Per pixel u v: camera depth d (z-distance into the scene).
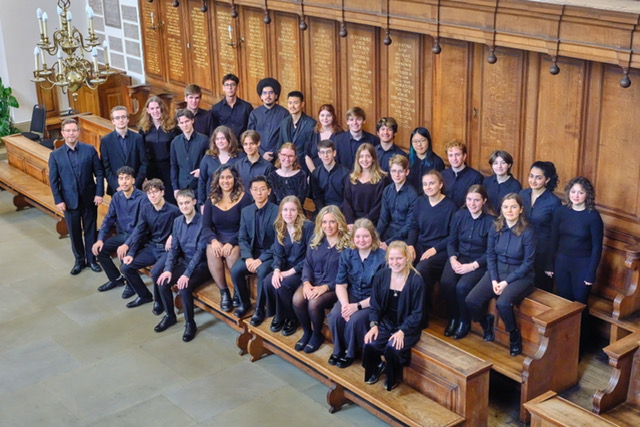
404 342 6.71
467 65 8.72
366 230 7.05
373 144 9.18
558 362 6.98
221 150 9.28
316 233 7.44
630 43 6.72
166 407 7.33
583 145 7.89
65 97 15.24
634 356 6.46
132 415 7.23
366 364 6.86
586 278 7.39
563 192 8.15
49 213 11.27
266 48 11.27
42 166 11.58
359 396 7.02
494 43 7.81
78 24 14.98
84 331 8.65
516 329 7.07
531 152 8.38
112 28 14.31
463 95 8.88
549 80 8.02
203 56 12.48
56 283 9.71
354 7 9.22
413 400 6.66
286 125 9.77
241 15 11.52
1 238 10.96
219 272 8.26
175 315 8.74
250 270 7.98
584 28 7.03
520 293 7.04
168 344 8.36
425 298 6.85
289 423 7.05
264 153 10.07
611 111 7.59
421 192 8.70
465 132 8.95
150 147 10.18
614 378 6.42
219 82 12.38
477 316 7.23
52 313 9.02
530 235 7.12
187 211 8.43
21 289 9.57
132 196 9.15
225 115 10.53
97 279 9.78
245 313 8.16
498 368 6.96
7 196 12.41
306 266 7.53
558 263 7.57
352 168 9.23
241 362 8.01
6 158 14.19
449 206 7.74
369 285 7.13
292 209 7.62
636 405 6.52
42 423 7.18
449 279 7.44
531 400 6.17
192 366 7.96
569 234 7.41
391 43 9.44
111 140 9.84
